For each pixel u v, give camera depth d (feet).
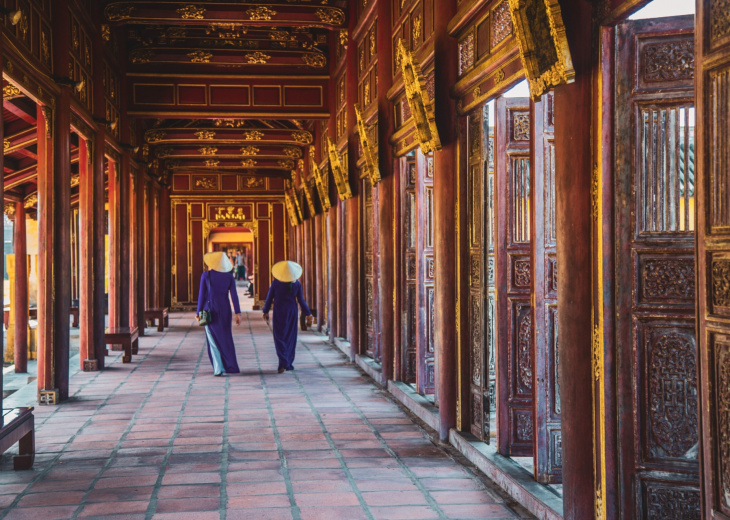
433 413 20.21
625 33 10.32
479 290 17.01
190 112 40.98
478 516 13.02
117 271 38.70
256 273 74.13
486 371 16.83
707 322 7.53
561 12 10.53
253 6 32.58
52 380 24.02
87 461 16.80
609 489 10.52
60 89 24.11
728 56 7.12
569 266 11.12
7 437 14.74
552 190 13.84
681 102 10.26
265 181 74.38
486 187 16.69
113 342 33.88
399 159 25.27
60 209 24.16
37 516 13.07
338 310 40.91
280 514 13.12
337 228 40.52
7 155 36.78
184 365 33.17
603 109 10.31
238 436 19.20
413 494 14.29
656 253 10.36
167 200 69.82
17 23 19.74
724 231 7.30
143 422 20.98
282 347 30.63
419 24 21.81
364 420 21.15
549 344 13.82
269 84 41.63
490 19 15.25
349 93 33.63
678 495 10.37
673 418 10.41
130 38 40.24
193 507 13.52
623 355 10.48
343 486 14.82
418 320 23.15
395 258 25.57
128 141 40.27
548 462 13.75
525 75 12.78
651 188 10.41
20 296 37.58
